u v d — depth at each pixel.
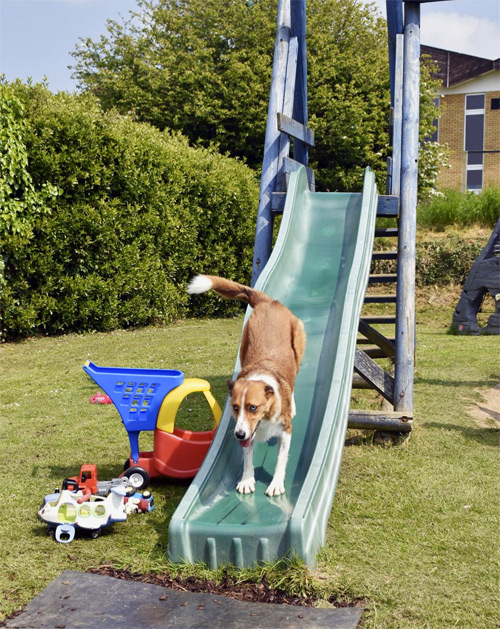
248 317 5.28
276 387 4.30
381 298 8.24
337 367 4.91
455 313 13.41
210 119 21.23
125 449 5.94
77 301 11.91
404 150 6.44
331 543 4.09
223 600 3.46
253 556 3.73
